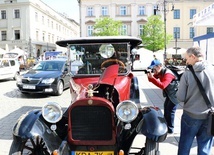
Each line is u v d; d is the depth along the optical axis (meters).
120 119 3.57
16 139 3.64
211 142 3.60
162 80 5.41
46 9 60.56
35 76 10.94
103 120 3.60
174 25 46.56
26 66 29.33
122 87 4.62
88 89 4.02
